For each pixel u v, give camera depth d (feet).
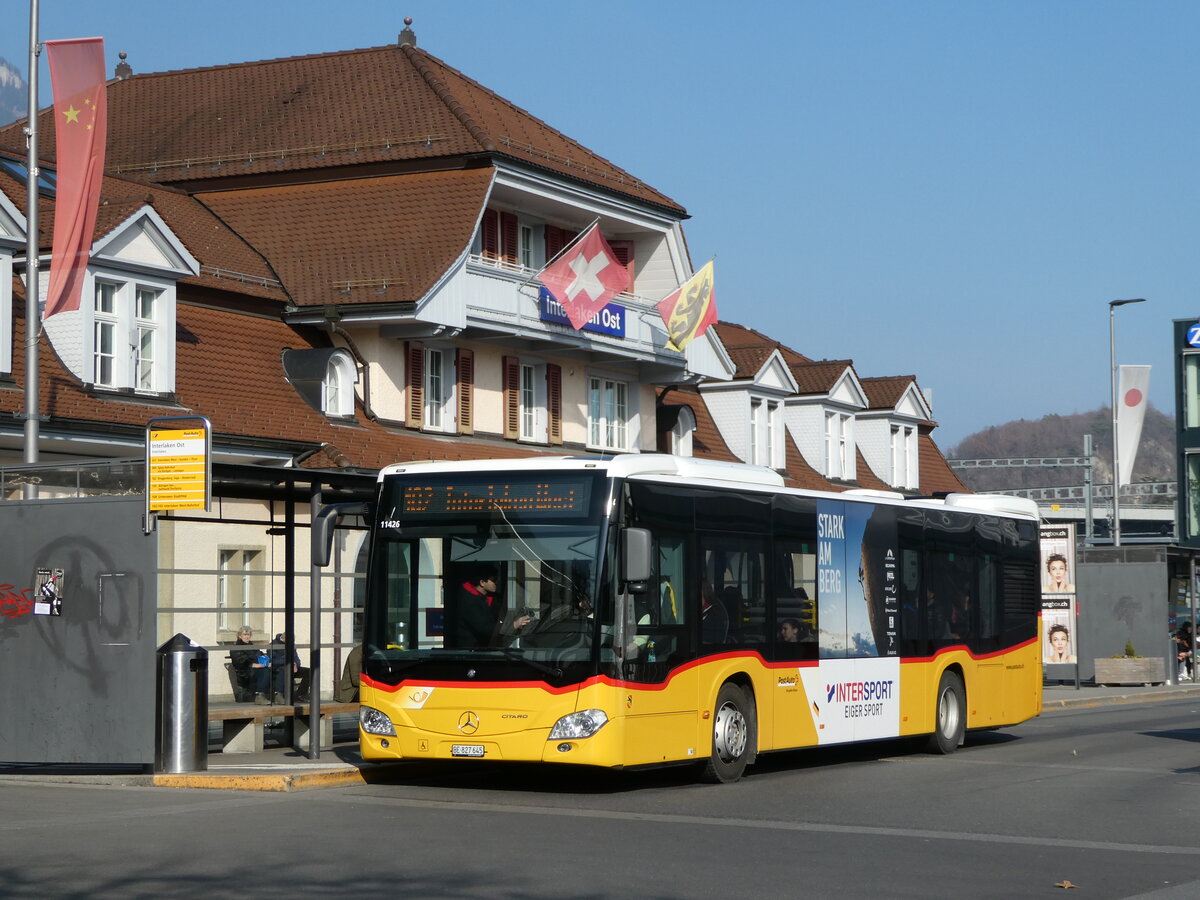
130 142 133.59
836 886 36.88
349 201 120.67
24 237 89.30
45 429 85.51
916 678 72.79
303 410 105.60
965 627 77.51
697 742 57.67
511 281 120.98
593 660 53.31
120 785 56.85
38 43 74.59
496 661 54.08
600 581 53.78
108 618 57.98
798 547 64.85
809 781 61.57
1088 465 216.13
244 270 111.75
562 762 53.11
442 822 46.98
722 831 46.14
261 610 67.26
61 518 58.90
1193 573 152.15
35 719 58.80
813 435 176.14
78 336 91.81
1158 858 42.29
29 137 74.49
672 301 131.44
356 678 66.28
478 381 123.95
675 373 143.13
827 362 180.24
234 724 68.80
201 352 101.76
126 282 95.09
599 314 130.72
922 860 41.16
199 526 90.07
